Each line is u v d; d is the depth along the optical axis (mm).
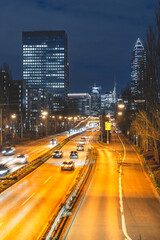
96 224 16359
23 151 59094
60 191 24750
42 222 16719
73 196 22594
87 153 57500
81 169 37094
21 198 22359
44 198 22328
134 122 62250
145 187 26766
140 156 51219
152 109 33312
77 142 85875
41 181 29234
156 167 36188
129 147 70250
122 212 18828
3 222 16750
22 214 18266
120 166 40125
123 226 16062
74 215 17875
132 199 22328
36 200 21734
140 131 51750
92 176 32406
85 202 21328
